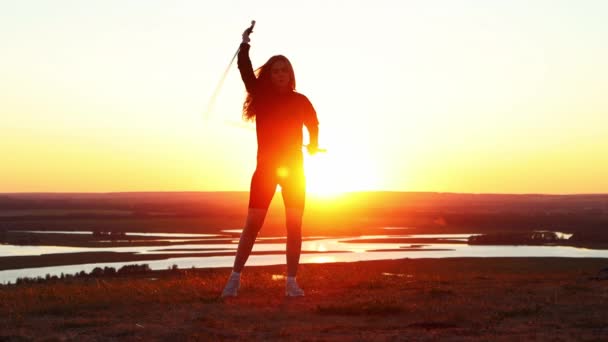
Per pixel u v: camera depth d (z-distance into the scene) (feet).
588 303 28.37
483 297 30.76
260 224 31.53
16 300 31.76
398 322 23.91
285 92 31.53
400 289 34.68
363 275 46.80
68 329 23.16
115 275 165.78
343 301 29.30
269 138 31.40
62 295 33.40
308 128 31.99
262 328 22.77
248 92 31.81
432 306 27.58
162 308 27.55
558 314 25.59
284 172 31.12
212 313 26.05
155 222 538.47
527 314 25.59
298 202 31.48
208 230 449.89
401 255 257.14
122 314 26.12
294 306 27.89
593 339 20.26
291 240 31.40
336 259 234.99
